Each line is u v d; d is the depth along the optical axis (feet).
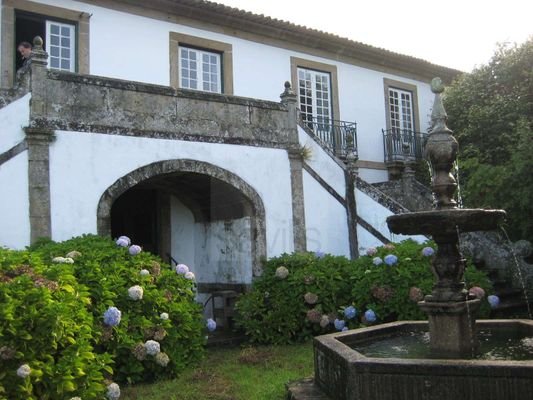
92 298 16.19
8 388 11.48
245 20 38.22
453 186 13.34
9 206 20.59
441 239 13.14
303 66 42.60
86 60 32.12
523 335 14.79
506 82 40.47
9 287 12.35
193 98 26.14
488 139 39.22
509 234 29.99
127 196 32.89
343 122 44.29
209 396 15.17
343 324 22.34
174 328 17.84
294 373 17.46
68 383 12.07
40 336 12.11
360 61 46.68
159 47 35.06
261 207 27.73
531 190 25.66
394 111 49.29
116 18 33.53
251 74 39.32
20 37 31.07
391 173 47.21
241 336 24.16
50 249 18.45
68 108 22.44
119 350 16.31
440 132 13.51
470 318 12.79
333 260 25.02
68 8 31.78
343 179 31.55
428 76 52.31
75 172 22.26
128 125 23.93
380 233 30.30
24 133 21.29
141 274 18.04
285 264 24.77
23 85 21.67
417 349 13.73
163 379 17.17
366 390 11.02
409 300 21.83
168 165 24.84
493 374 10.15
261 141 28.37
